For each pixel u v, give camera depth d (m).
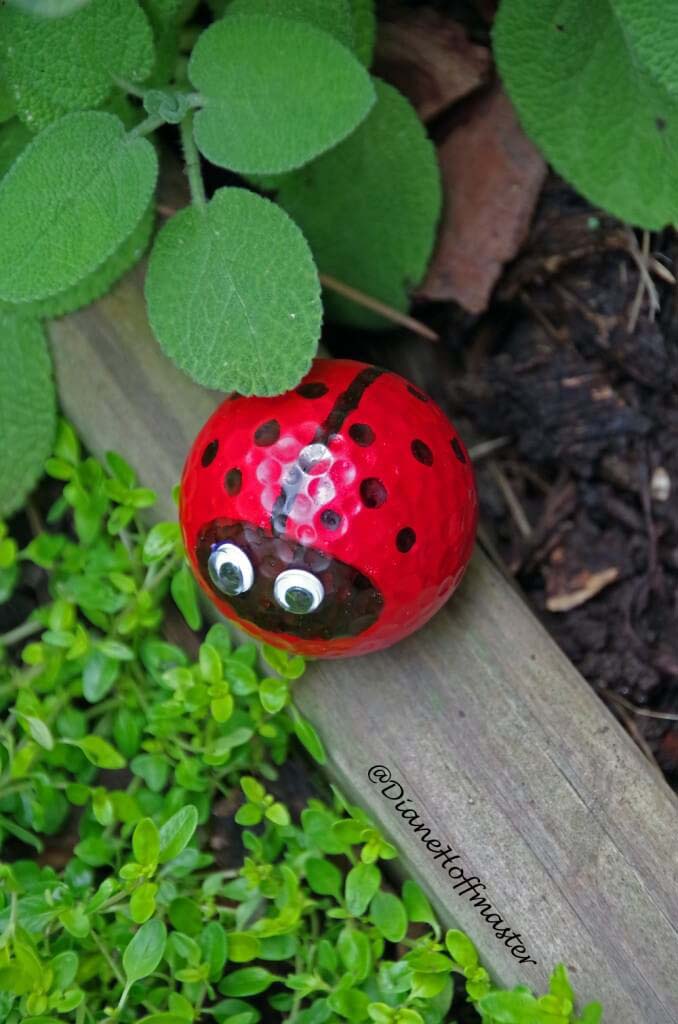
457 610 0.36
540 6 0.36
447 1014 0.37
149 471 0.37
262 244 0.34
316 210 0.38
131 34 0.35
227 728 0.36
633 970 0.35
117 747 0.37
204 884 0.36
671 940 0.35
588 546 0.39
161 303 0.34
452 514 0.33
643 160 0.37
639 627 0.38
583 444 0.39
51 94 0.35
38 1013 0.34
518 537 0.39
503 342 0.39
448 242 0.38
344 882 0.37
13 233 0.34
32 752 0.36
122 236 0.34
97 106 0.35
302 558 0.32
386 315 0.39
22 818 0.37
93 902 0.35
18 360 0.37
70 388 0.38
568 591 0.39
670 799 0.36
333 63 0.34
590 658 0.38
